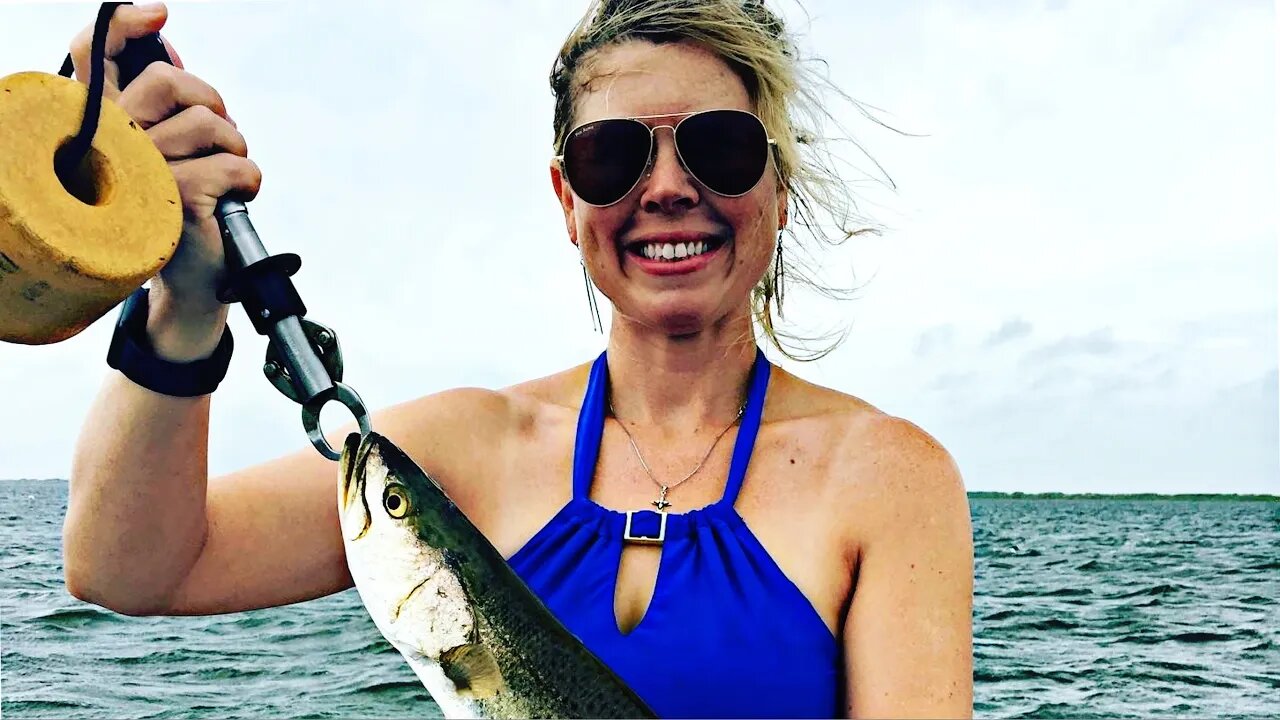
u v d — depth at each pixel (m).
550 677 0.54
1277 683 4.05
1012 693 3.87
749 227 0.65
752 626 0.59
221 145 0.55
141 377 0.58
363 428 0.57
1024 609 5.72
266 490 0.67
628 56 0.66
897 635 0.59
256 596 0.67
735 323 0.68
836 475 0.64
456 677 0.55
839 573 0.61
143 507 0.60
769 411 0.68
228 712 3.20
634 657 0.59
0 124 0.47
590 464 0.66
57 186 0.47
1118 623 5.25
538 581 0.63
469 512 0.68
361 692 3.46
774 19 0.72
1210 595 6.30
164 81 0.54
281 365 0.56
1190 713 3.57
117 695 3.38
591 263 0.66
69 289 0.48
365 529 0.56
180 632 4.27
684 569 0.61
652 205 0.64
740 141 0.64
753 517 0.63
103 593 0.63
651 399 0.68
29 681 3.48
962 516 0.63
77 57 0.55
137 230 0.49
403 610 0.55
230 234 0.55
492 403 0.71
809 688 0.58
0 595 4.86
